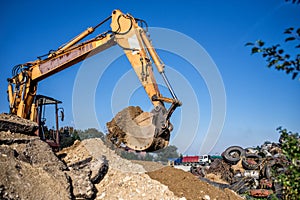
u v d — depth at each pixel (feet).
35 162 26.68
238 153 53.98
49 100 41.78
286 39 8.09
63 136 49.42
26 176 23.71
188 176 34.68
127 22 32.17
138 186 30.50
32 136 30.45
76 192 26.50
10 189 21.42
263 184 40.50
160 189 30.71
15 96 35.24
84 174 29.35
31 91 35.73
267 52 8.75
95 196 29.17
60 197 23.73
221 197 32.40
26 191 22.16
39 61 35.63
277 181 12.26
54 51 35.91
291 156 10.74
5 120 28.40
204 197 31.22
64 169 28.55
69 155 34.88
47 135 42.57
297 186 10.63
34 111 35.78
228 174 50.08
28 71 35.37
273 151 43.42
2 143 26.50
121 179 31.30
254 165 47.11
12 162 24.07
